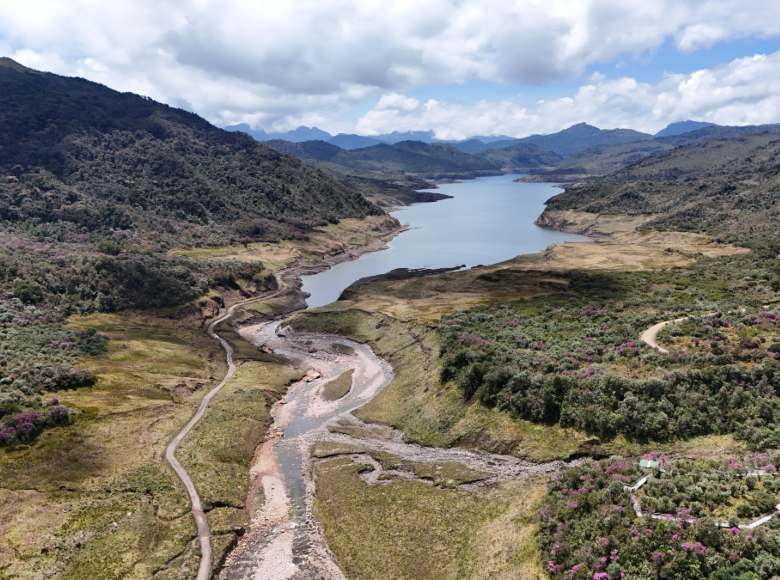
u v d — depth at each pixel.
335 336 130.88
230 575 52.38
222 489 65.50
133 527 57.12
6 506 57.78
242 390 95.44
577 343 88.31
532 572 44.97
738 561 37.47
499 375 76.56
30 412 72.88
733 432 61.78
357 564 53.03
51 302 126.50
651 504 44.91
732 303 105.56
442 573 49.72
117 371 97.31
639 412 65.31
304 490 67.12
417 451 73.50
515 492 58.25
